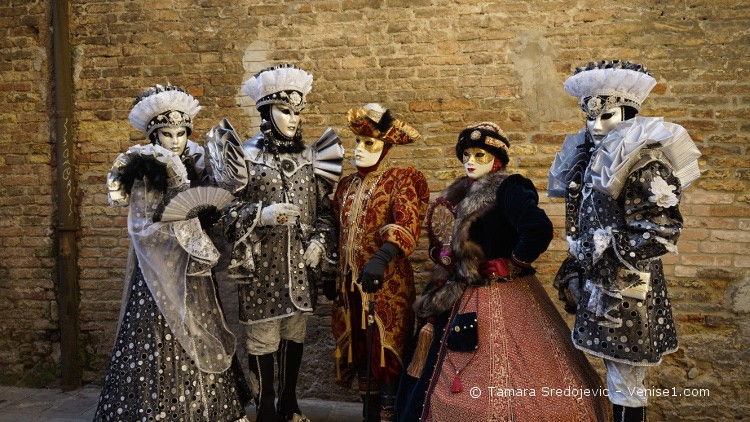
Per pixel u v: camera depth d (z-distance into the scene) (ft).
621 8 11.57
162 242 9.93
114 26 13.25
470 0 12.08
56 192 13.48
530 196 9.33
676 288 11.49
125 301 10.39
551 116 11.86
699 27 11.34
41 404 12.60
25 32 13.50
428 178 12.28
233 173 10.30
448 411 8.98
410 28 12.30
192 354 9.89
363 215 10.27
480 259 9.63
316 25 12.60
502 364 9.05
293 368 11.08
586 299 8.87
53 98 13.43
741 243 11.25
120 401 9.78
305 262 10.54
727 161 11.28
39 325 13.62
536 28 11.87
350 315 10.39
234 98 12.89
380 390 10.36
